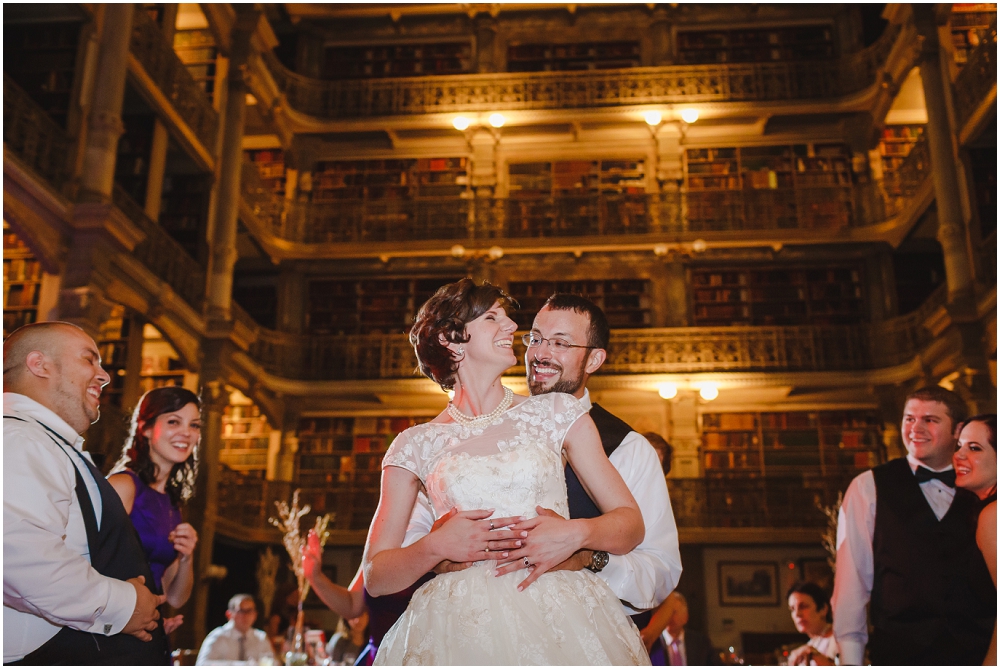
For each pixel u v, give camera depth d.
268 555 12.78
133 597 2.06
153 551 2.81
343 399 15.12
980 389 10.99
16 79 9.78
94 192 9.30
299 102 15.73
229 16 13.55
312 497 14.85
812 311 14.95
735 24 16.16
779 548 14.03
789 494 14.03
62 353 2.24
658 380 14.23
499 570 1.58
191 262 12.38
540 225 15.33
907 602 2.68
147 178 11.45
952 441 2.74
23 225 8.50
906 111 14.98
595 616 1.60
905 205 13.76
